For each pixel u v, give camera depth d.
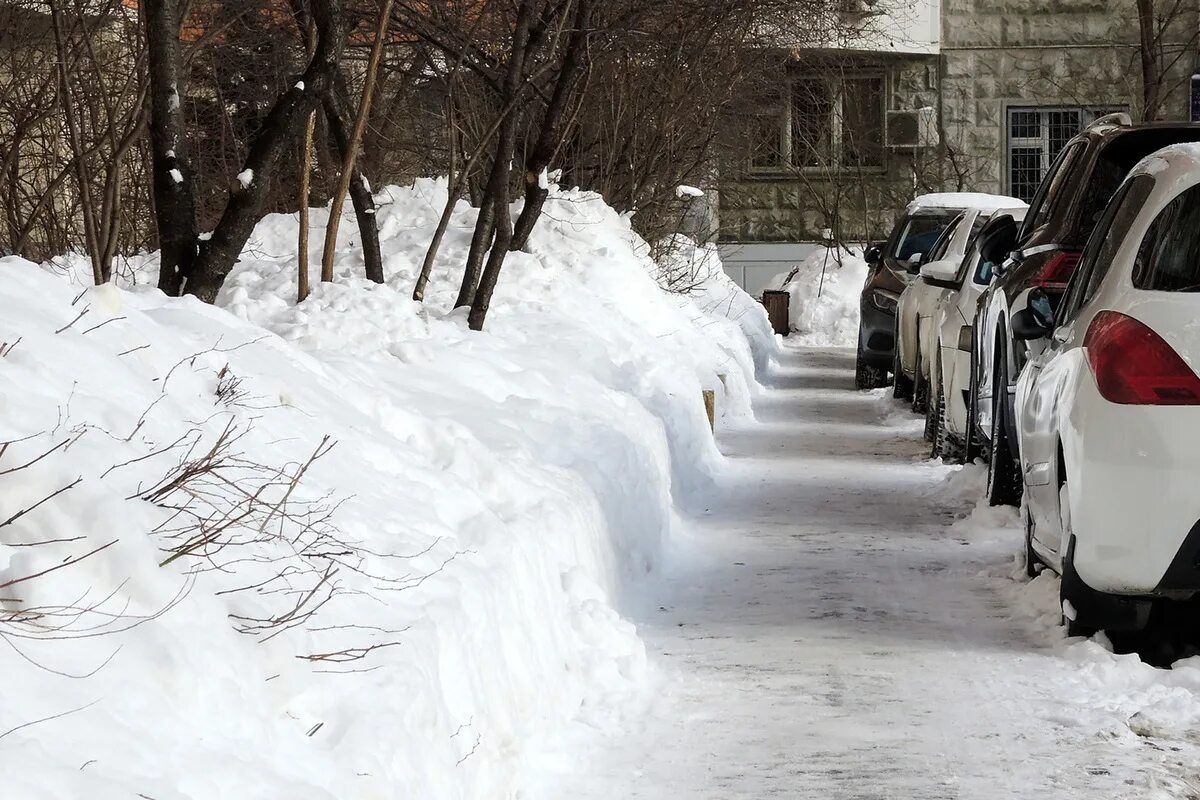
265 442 7.77
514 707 8.08
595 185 29.11
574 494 11.44
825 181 57.47
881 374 33.09
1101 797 7.61
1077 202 14.22
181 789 4.79
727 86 30.16
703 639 11.11
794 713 9.16
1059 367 10.90
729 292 39.12
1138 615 10.25
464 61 19.02
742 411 26.58
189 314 9.34
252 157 12.93
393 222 22.30
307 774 5.48
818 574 13.40
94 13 16.27
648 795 7.77
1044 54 56.78
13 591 5.09
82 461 5.70
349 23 19.56
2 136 16.55
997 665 10.14
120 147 13.27
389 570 7.47
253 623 5.92
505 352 15.44
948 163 57.22
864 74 57.19
